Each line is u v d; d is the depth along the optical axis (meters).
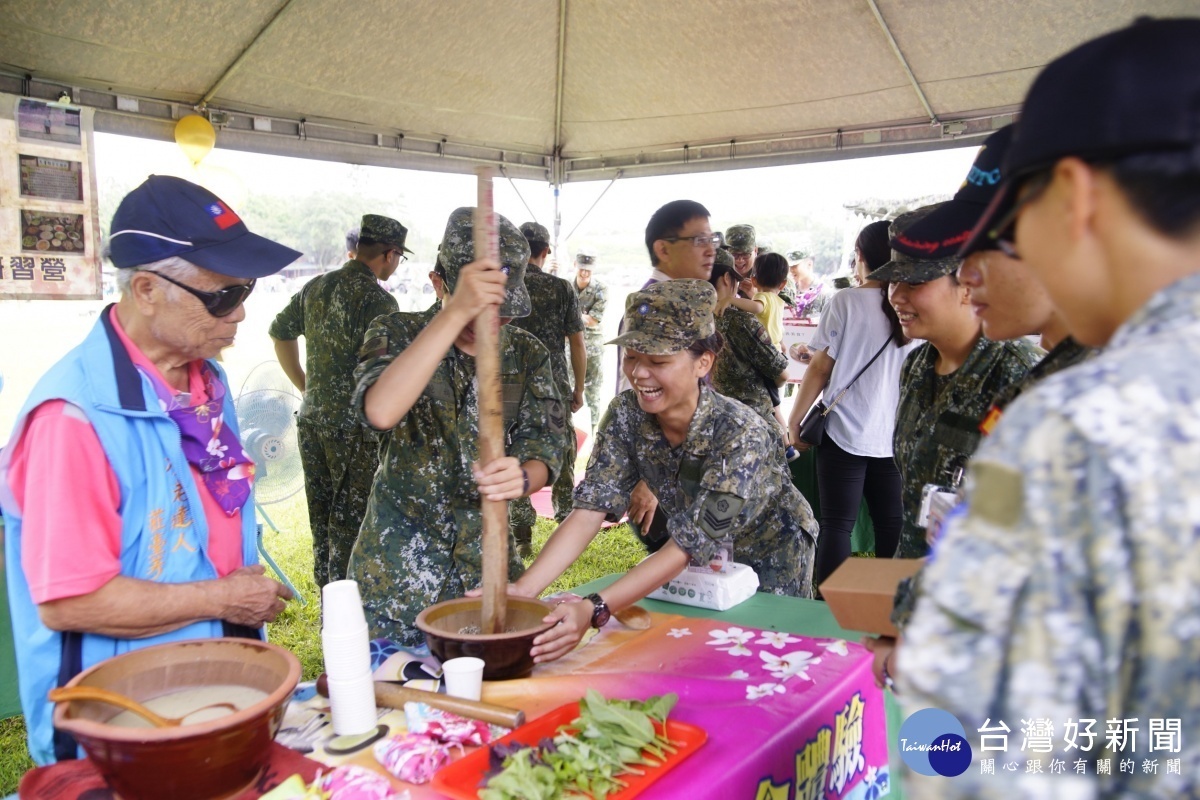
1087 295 0.73
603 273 15.45
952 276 1.91
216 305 1.51
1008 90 4.88
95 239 3.91
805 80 5.12
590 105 5.96
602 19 5.01
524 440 2.27
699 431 2.13
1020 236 0.77
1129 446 0.63
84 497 1.40
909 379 2.19
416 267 14.71
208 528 1.63
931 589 0.69
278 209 16.34
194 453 1.60
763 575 2.50
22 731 3.23
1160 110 0.65
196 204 1.52
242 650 1.41
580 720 1.41
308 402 4.39
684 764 1.37
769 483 2.18
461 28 4.73
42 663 1.46
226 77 4.36
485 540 1.70
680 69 5.30
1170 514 0.62
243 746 1.19
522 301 2.17
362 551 2.27
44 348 8.66
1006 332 1.55
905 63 4.74
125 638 1.48
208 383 1.70
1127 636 0.63
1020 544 0.65
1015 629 0.64
